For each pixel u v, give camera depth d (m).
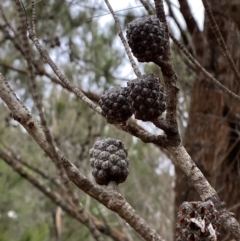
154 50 0.96
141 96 0.97
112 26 3.89
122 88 1.06
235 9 1.62
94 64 3.57
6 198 5.13
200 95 2.95
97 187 0.97
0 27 3.04
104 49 3.83
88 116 3.68
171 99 0.98
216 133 2.91
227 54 1.27
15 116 0.99
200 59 2.89
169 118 0.99
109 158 1.09
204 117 2.93
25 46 0.79
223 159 2.85
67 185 0.88
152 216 4.07
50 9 3.17
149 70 3.11
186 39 2.91
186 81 3.26
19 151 4.49
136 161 4.61
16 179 4.48
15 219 5.15
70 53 3.32
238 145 2.86
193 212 0.81
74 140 3.84
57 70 1.10
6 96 1.00
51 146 0.85
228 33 2.64
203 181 0.97
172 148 1.00
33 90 0.80
